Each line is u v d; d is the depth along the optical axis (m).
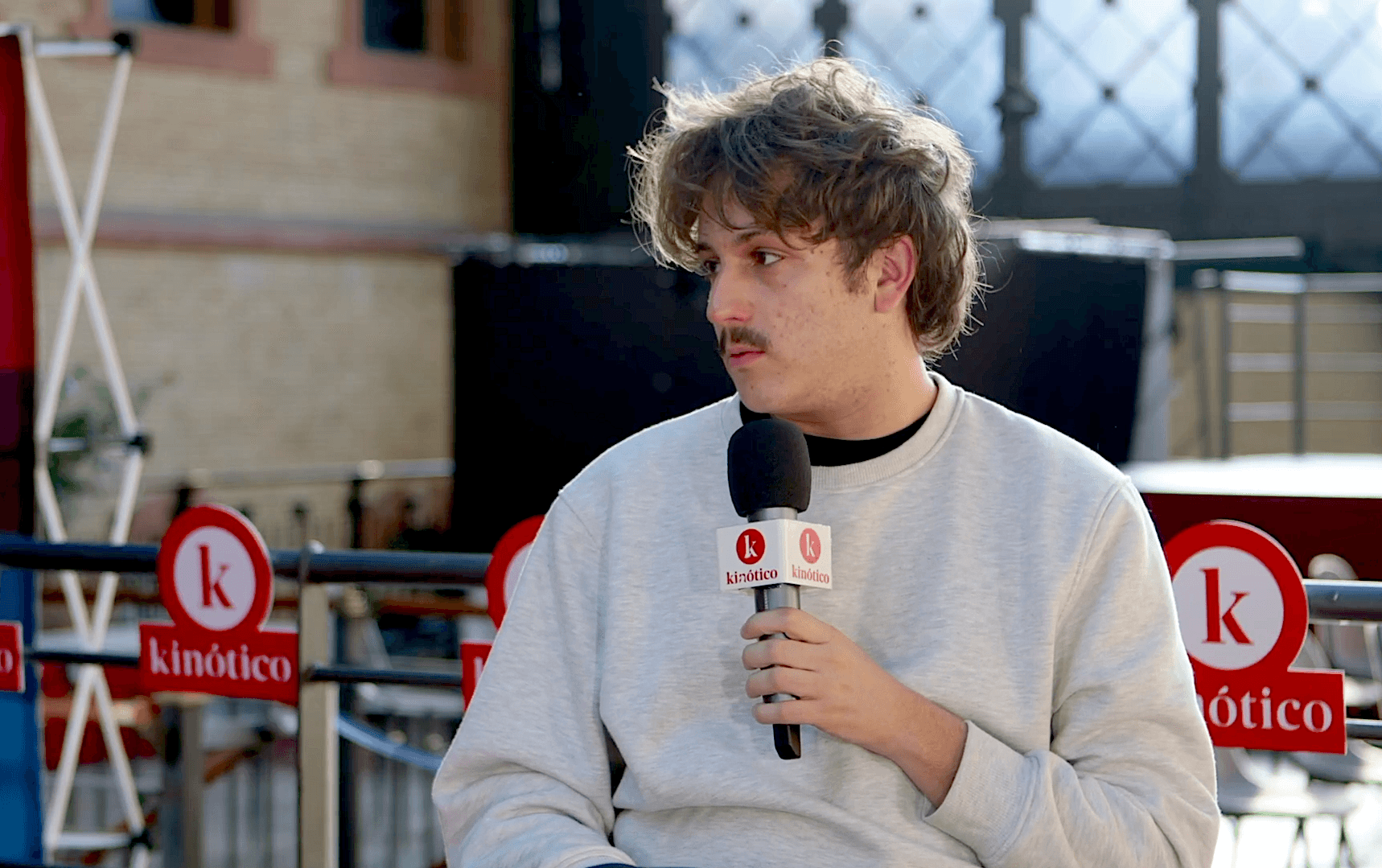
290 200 15.47
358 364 16.17
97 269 13.95
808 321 1.66
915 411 1.76
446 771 1.85
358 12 15.91
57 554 3.49
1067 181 13.83
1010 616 1.68
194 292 14.73
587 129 16.16
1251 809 4.83
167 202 14.48
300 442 15.66
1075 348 10.22
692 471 1.82
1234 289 11.66
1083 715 1.68
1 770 3.91
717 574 1.75
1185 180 13.45
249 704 7.25
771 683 1.56
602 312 11.80
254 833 7.17
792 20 14.73
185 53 14.58
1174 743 1.69
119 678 6.39
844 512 1.74
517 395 12.16
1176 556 2.68
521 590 1.88
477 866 1.75
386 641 9.55
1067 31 13.73
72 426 7.70
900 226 1.66
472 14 16.50
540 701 1.83
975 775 1.60
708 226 1.69
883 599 1.71
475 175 16.67
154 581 9.46
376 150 16.06
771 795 1.67
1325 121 13.00
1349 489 6.93
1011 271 9.80
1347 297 13.09
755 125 1.65
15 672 3.71
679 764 1.71
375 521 15.76
